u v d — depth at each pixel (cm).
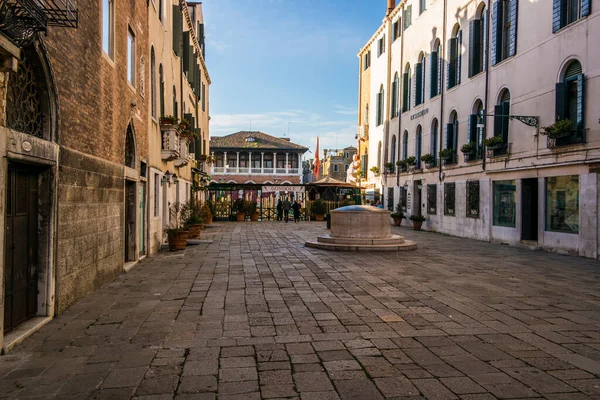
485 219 1881
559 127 1377
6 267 555
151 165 1345
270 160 5881
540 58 1545
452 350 516
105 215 895
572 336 570
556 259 1299
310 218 3362
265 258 1288
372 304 736
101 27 853
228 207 3334
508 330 594
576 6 1405
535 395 399
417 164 2728
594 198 1300
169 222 1686
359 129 4000
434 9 2475
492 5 1855
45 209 638
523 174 1630
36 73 610
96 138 832
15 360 486
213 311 691
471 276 1001
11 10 446
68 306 705
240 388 413
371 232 1537
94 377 439
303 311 690
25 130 588
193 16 2738
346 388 412
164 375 443
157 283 914
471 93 2045
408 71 2938
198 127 2814
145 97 1277
